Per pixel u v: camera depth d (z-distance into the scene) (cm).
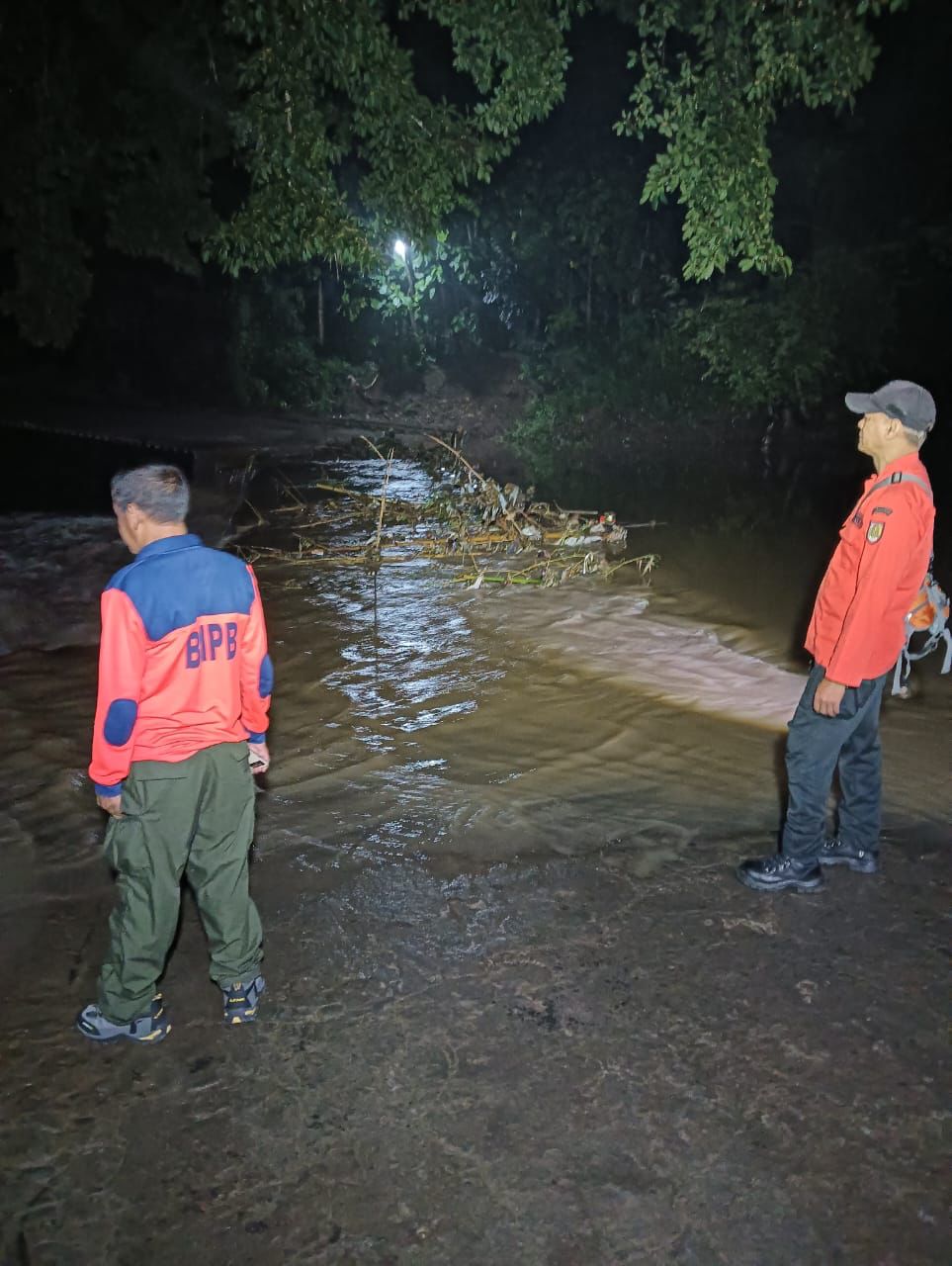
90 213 1645
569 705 621
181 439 1628
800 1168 282
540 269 1980
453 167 923
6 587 830
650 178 862
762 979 362
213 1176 280
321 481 1358
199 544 308
